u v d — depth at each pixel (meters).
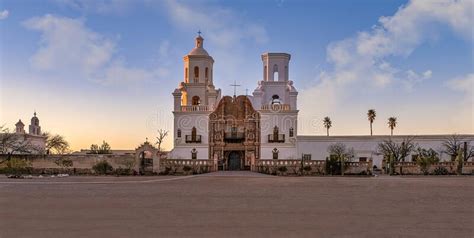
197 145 93.62
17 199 32.38
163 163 76.06
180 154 93.50
